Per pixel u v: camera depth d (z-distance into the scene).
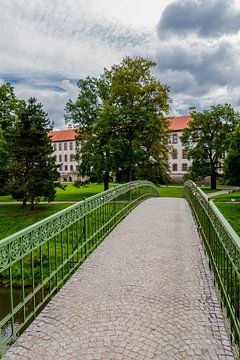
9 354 3.39
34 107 19.14
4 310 6.95
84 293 4.91
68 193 32.56
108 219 9.16
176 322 4.00
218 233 4.70
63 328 3.90
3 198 29.14
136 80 24.97
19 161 18.89
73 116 30.58
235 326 3.49
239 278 3.12
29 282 8.56
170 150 28.80
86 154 29.02
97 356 3.33
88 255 6.85
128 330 3.82
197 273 5.72
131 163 24.67
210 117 39.91
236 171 23.22
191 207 12.93
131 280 5.41
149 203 16.41
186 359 3.27
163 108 24.95
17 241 3.71
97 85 30.53
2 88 23.83
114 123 23.56
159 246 7.50
